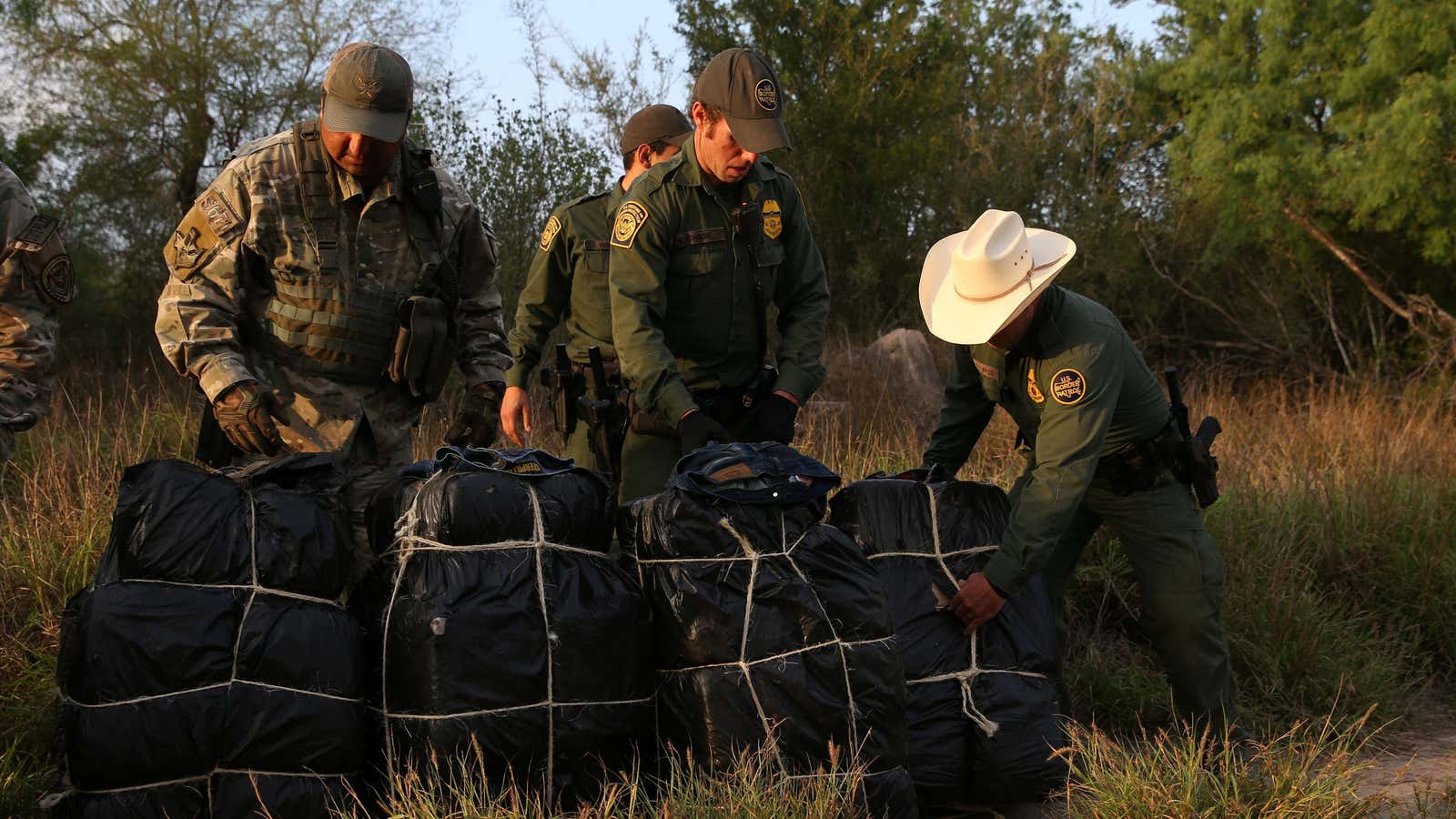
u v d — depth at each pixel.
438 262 3.25
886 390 7.94
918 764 2.97
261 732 2.46
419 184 3.18
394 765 2.56
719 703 2.65
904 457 5.95
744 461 2.87
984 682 3.05
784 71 12.31
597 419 3.64
